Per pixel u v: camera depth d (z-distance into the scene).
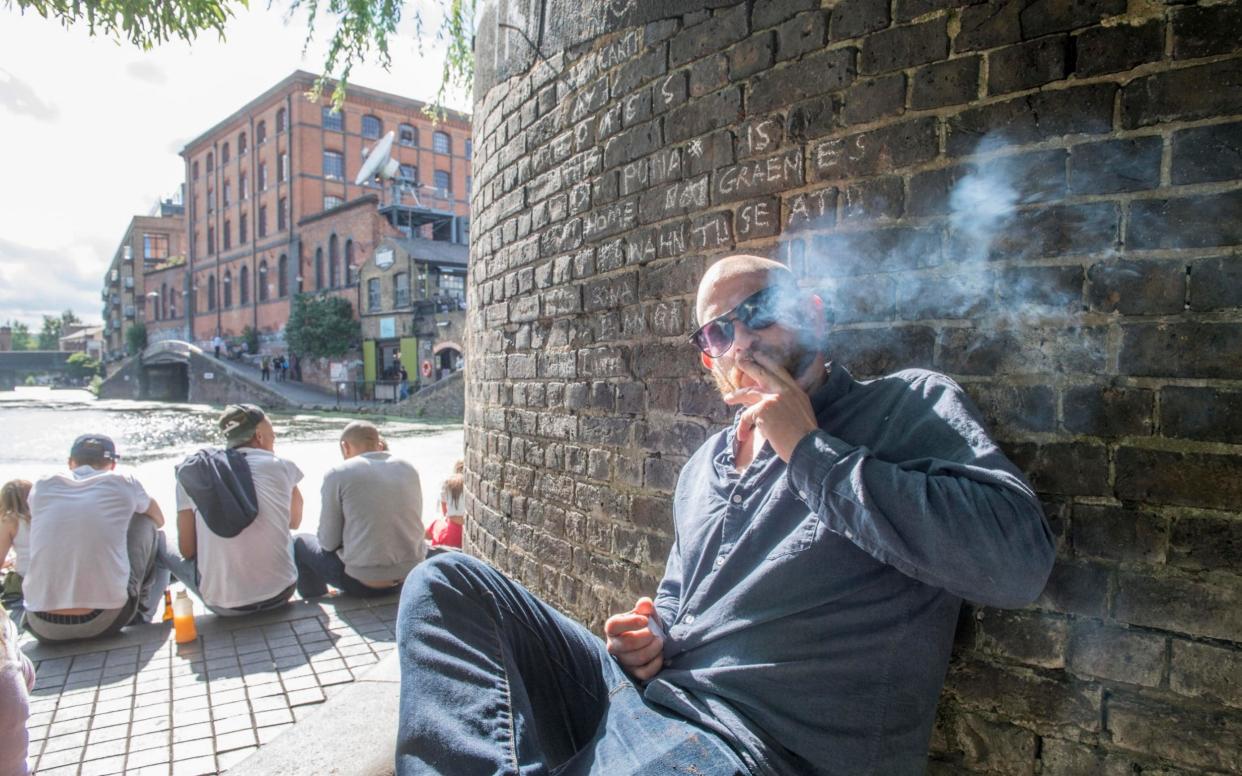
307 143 47.56
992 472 1.33
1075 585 1.61
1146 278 1.55
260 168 51.69
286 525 4.63
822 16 2.14
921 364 1.90
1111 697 1.56
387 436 21.02
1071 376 1.64
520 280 3.70
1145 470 1.54
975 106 1.81
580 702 1.75
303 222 46.69
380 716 2.81
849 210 2.06
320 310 41.84
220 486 4.34
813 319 1.72
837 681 1.43
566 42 3.28
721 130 2.45
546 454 3.42
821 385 1.73
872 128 2.01
